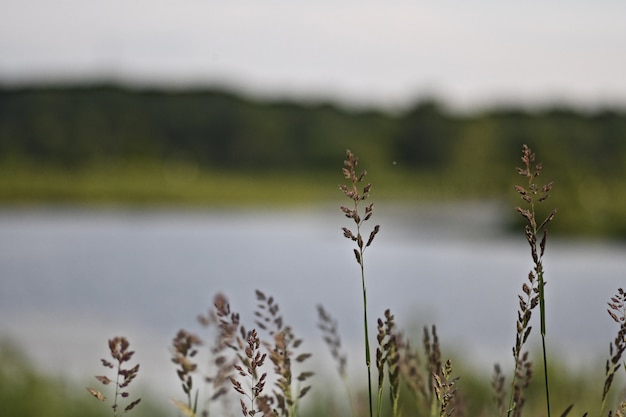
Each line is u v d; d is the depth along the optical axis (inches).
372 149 4384.8
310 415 227.0
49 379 291.6
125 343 79.0
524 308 75.4
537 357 309.6
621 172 1908.2
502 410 102.3
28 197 3710.6
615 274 1250.6
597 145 2945.4
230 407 100.7
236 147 5007.4
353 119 5000.0
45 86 4889.3
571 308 925.2
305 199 4458.7
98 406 257.8
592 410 164.1
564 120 3034.0
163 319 807.7
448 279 1243.2
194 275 1294.3
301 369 298.5
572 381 268.8
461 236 2094.0
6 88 4817.9
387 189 3956.7
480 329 744.3
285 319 800.3
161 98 5049.2
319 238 2172.7
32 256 1573.6
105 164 4559.5
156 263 1480.1
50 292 1059.9
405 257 1604.3
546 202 1749.5
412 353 102.0
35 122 4726.9
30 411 253.8
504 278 1251.2
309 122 5093.5
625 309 80.4
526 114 3149.6
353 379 286.5
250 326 338.0
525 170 74.2
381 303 957.2
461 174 3506.4
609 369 81.7
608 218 1731.1
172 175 4507.9
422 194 3838.6
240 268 1413.6
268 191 4485.7
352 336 602.9
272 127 5073.8
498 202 2864.2
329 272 1353.3
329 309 890.1
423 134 4318.4
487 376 270.4
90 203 3789.4
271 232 2411.4
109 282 1182.3
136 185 4065.0
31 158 4581.7
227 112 5073.8
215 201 4183.1
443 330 690.8
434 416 96.7
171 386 293.7
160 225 2650.1
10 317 809.5
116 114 4891.7
